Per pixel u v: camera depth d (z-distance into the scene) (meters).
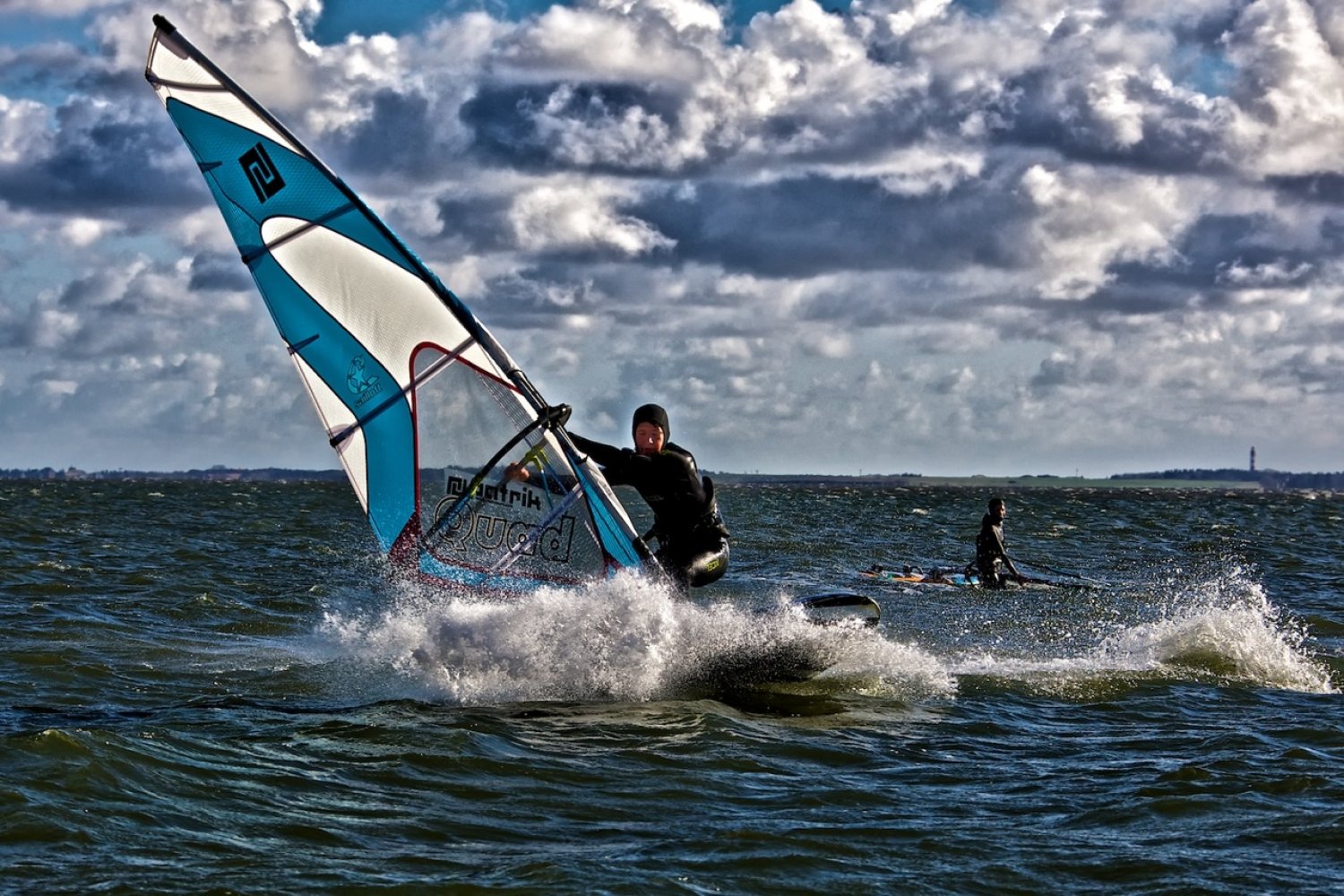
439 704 19.91
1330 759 17.59
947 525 96.62
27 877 11.82
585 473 20.31
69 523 77.44
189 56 19.67
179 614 31.14
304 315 20.19
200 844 12.98
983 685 22.77
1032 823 14.42
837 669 23.09
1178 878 12.63
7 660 23.41
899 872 12.77
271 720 18.53
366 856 12.87
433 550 20.83
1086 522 110.50
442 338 20.23
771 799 15.25
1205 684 23.55
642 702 20.36
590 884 12.12
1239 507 188.00
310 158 19.80
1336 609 37.72
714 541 21.30
